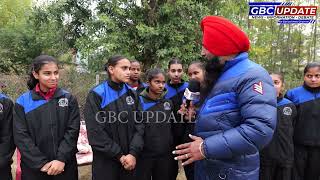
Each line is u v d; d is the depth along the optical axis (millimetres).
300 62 16453
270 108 1710
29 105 2824
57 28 8312
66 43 8398
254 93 1723
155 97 3404
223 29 1822
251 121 1689
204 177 1981
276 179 3402
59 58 8562
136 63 4008
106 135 2953
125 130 3047
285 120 3340
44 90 2863
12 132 2906
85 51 7387
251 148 1694
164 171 3422
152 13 7605
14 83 8156
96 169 3010
